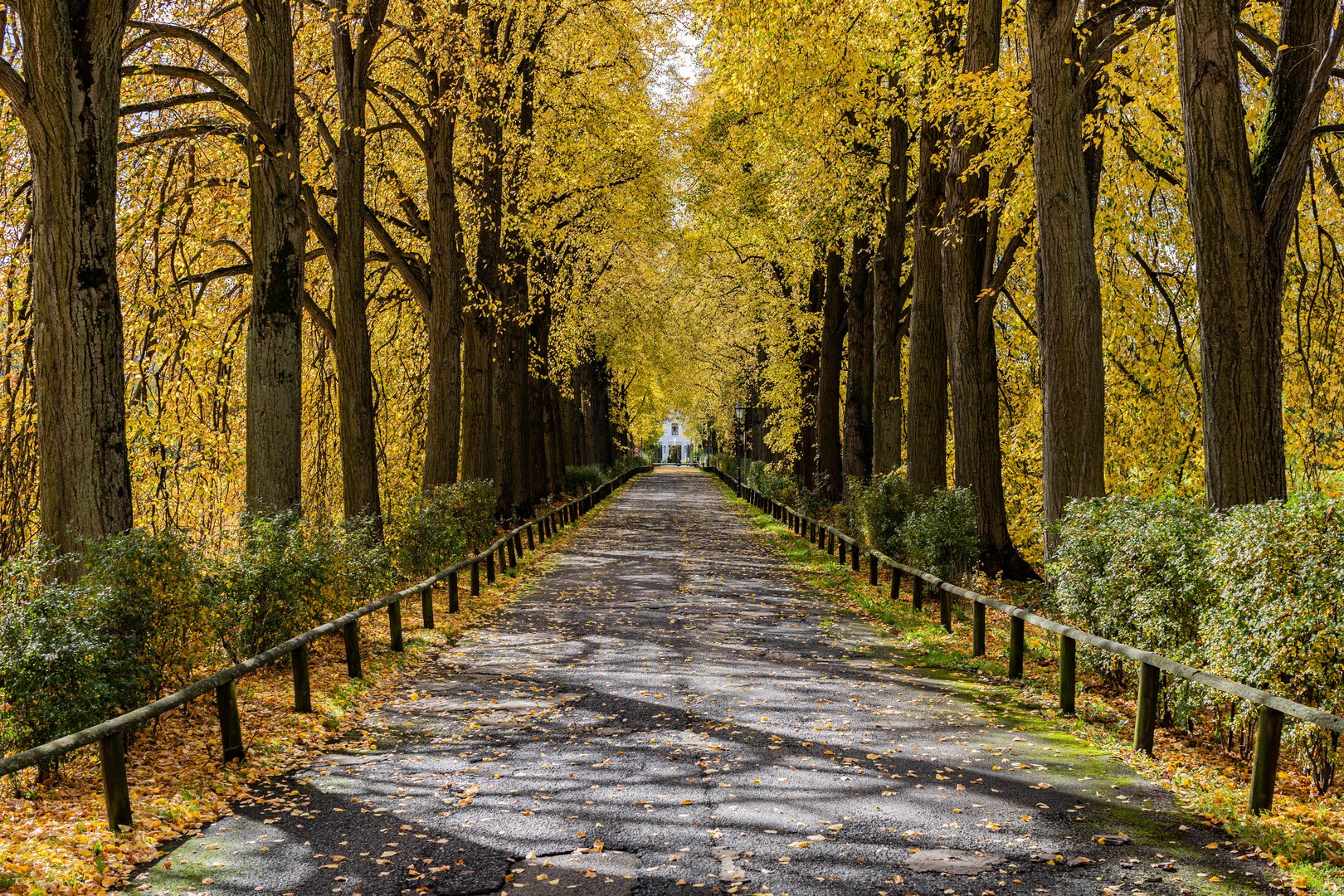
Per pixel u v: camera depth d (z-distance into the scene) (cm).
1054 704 966
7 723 695
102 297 921
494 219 2305
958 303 1722
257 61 1340
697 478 8031
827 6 1591
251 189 1368
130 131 1509
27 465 1316
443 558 1820
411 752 820
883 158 2286
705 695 1013
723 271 3859
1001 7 1550
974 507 1733
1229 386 921
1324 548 642
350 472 1698
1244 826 615
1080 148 1317
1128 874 548
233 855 585
